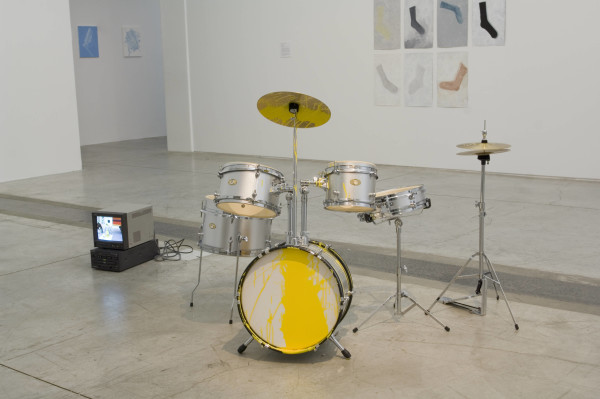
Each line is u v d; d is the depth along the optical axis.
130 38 14.60
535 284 4.86
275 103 3.83
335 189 3.91
